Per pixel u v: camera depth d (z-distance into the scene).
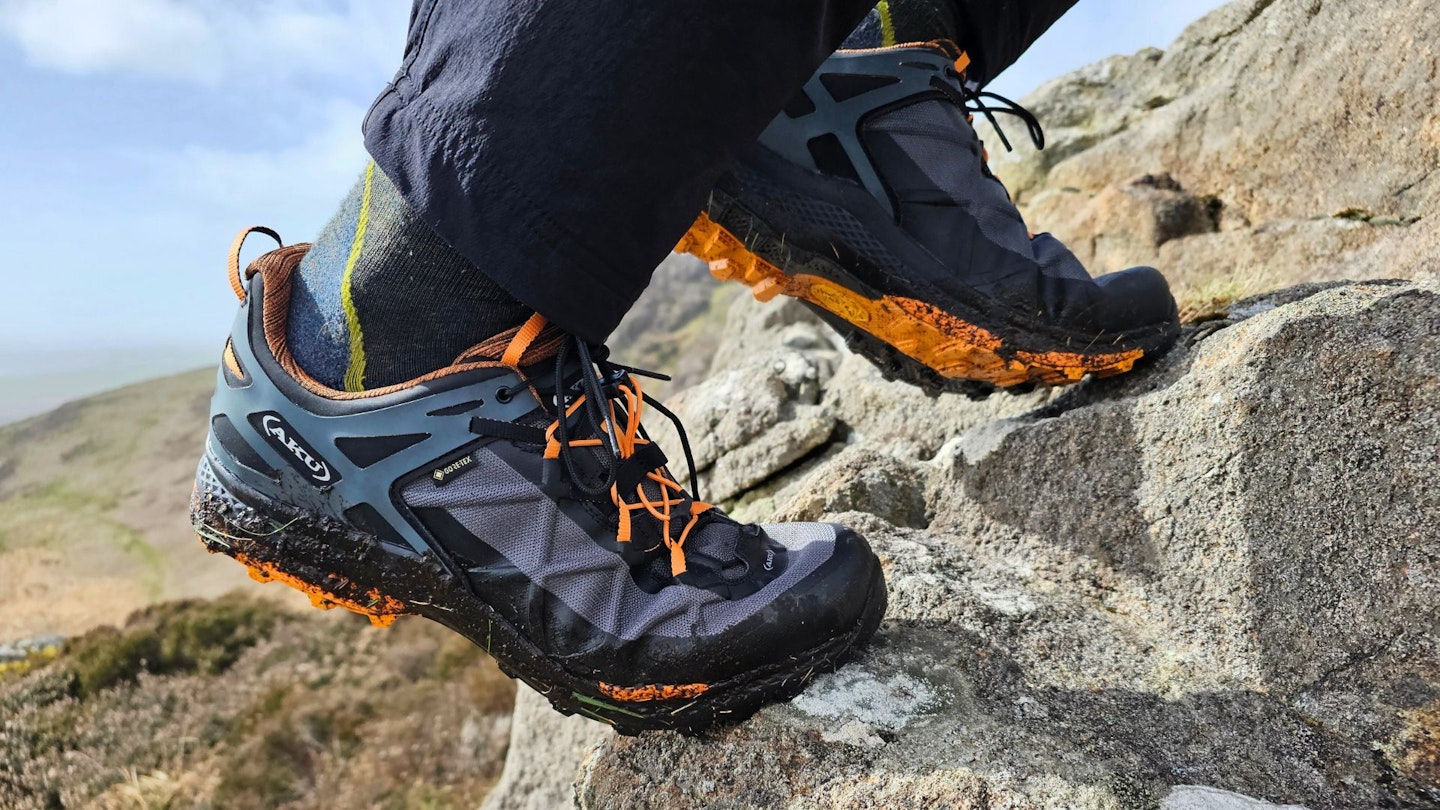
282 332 0.74
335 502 0.72
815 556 0.82
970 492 1.22
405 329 0.71
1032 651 0.88
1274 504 0.88
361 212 0.70
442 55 0.60
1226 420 0.95
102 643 10.46
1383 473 0.82
